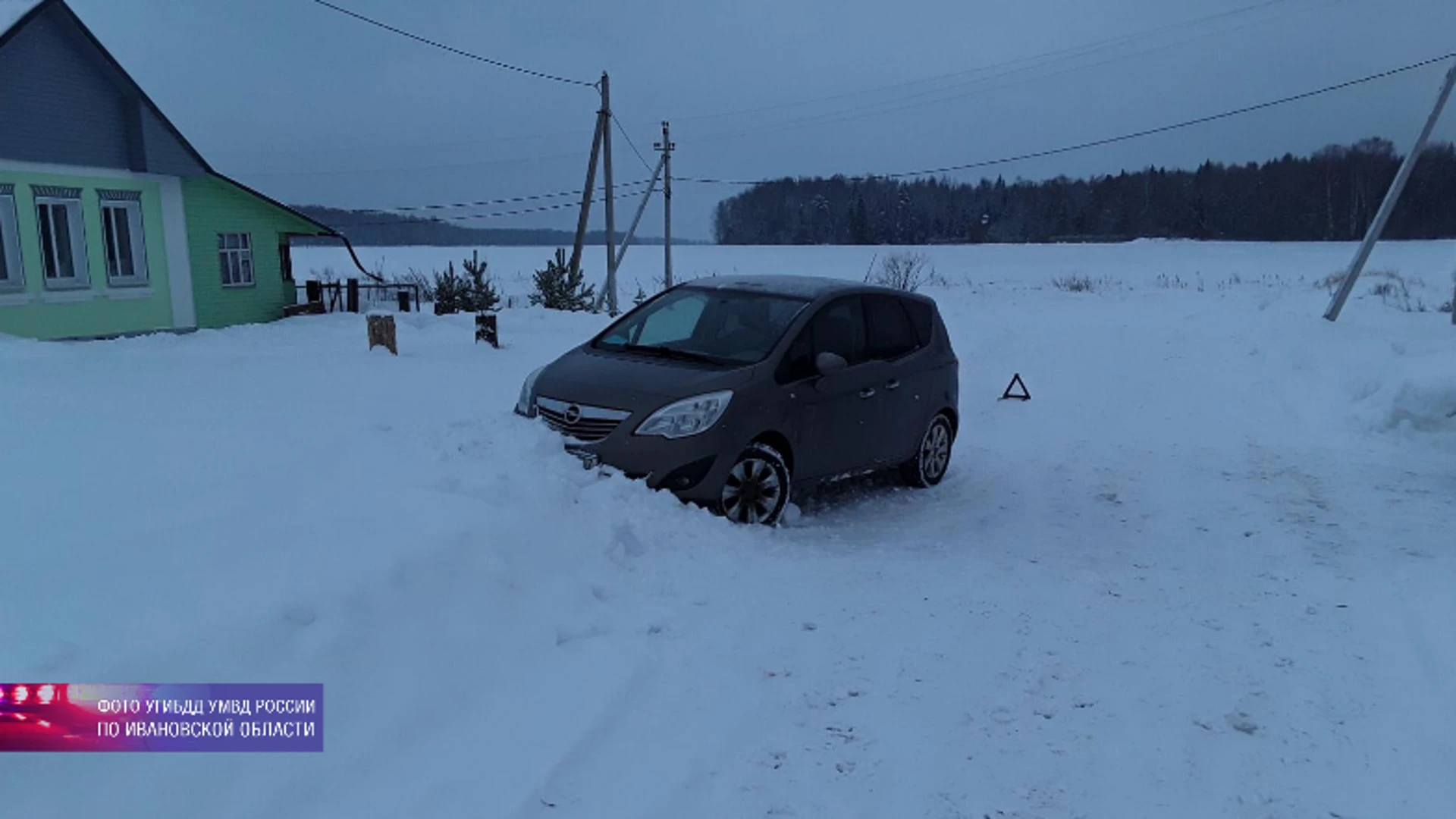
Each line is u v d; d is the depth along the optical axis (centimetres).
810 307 759
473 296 2686
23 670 307
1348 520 723
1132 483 863
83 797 286
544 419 701
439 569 447
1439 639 467
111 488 500
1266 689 432
